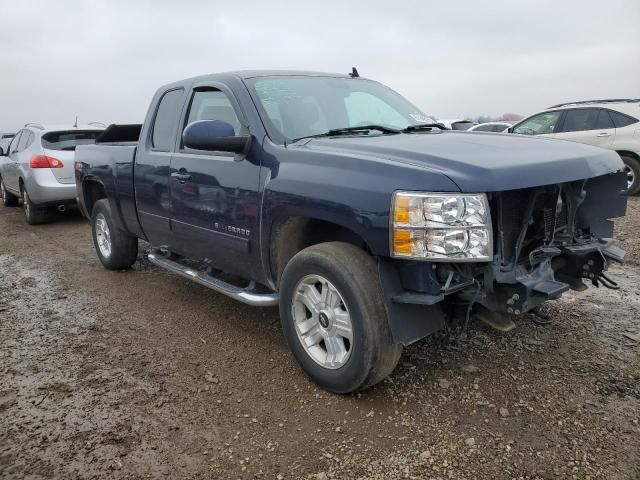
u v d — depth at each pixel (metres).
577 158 3.07
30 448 2.71
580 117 10.28
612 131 9.81
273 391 3.22
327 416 2.93
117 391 3.26
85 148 5.98
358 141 3.30
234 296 3.77
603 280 3.70
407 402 3.04
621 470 2.43
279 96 3.85
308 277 3.14
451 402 3.03
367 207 2.77
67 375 3.48
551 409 2.93
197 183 4.00
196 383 3.35
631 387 3.13
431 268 2.71
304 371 3.33
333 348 3.10
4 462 2.60
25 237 8.30
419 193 2.62
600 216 3.59
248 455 2.62
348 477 2.45
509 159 2.85
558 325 4.03
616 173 3.55
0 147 10.91
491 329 3.98
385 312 2.86
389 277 2.82
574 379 3.24
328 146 3.28
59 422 2.93
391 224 2.67
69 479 2.47
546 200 3.10
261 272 3.63
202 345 3.92
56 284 5.60
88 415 3.00
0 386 3.35
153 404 3.10
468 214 2.58
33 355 3.81
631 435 2.68
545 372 3.34
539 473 2.43
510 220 2.89
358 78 4.68
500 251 2.83
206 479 2.46
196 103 4.29
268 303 3.57
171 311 4.66
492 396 3.08
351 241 3.37
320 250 3.04
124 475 2.49
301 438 2.75
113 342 4.02
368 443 2.69
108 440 2.76
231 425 2.88
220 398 3.16
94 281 5.66
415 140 3.34
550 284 2.83
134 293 5.20
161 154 4.52
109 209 5.67
